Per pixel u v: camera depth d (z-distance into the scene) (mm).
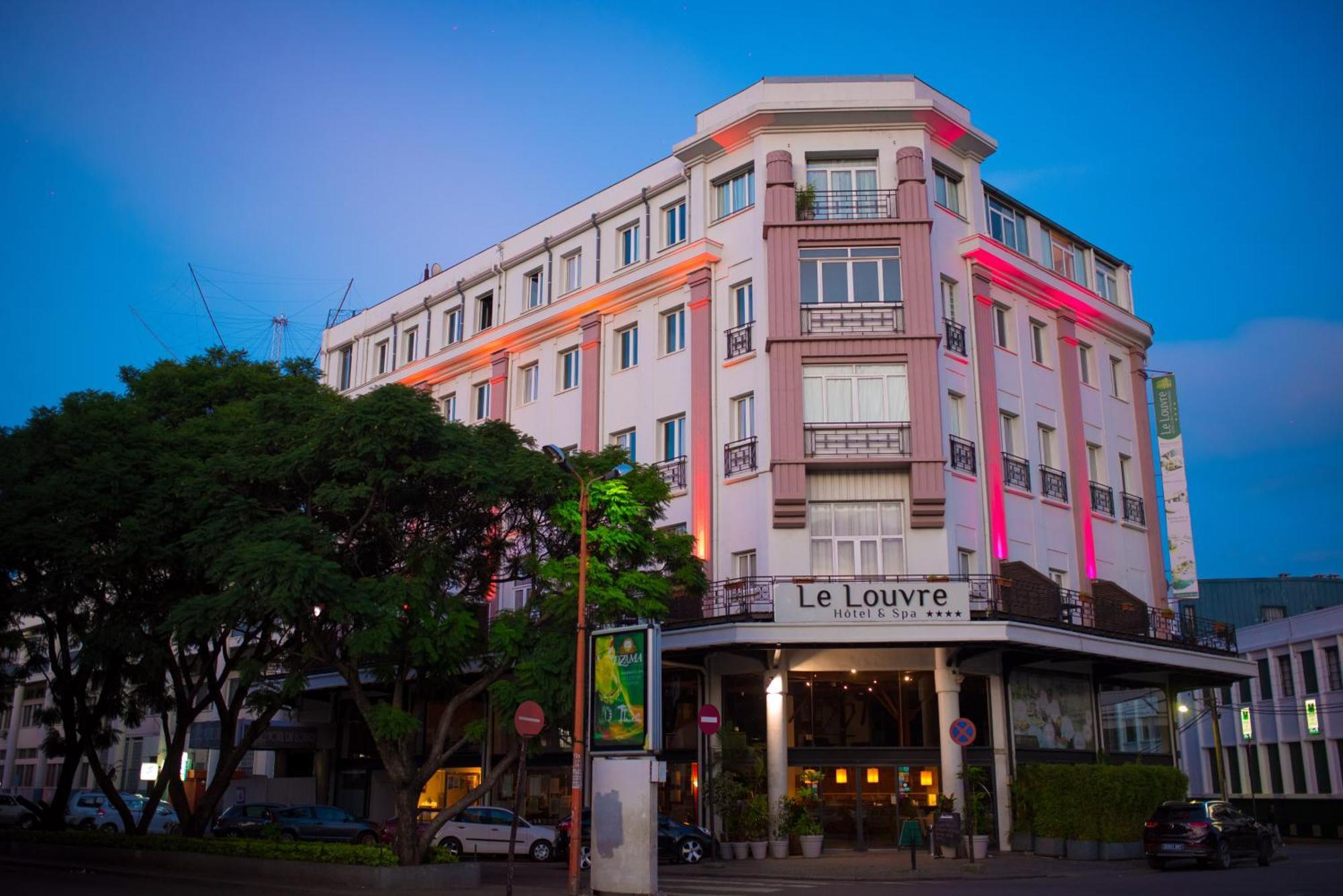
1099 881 21422
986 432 30891
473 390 39219
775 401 28672
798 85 31656
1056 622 27812
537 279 38156
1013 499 31281
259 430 22734
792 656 28188
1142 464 36688
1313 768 47406
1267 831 26688
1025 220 35281
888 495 28562
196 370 28672
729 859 26438
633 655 19578
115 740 30844
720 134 31812
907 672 28422
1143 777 27906
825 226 29766
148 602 24484
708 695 29359
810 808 27562
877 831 27656
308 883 21703
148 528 22781
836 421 28781
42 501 22625
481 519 22719
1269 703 50531
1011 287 33469
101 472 22891
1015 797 28297
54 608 24016
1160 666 31484
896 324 29094
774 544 28359
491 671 23391
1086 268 37688
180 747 27531
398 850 21875
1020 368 33156
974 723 28812
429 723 37469
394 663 23016
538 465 22031
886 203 30422
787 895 18875
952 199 32594
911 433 28281
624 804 19328
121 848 26734
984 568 29672
